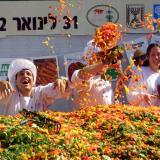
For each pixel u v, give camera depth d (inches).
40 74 462.0
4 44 462.3
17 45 462.6
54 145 268.1
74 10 462.3
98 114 320.5
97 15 464.4
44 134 278.5
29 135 272.2
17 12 461.1
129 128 296.2
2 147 267.3
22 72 364.5
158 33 472.1
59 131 285.6
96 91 369.1
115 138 287.1
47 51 463.8
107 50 341.1
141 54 447.2
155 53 397.1
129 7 465.1
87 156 264.4
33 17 462.3
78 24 463.2
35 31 462.9
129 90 369.1
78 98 367.9
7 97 354.9
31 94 368.2
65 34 462.9
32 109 363.9
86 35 464.4
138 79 374.9
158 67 400.2
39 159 257.6
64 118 319.0
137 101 373.7
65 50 464.1
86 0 462.6
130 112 324.5
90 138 286.0
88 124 305.6
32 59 462.9
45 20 462.6
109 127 300.2
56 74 462.6
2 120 300.2
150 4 466.9
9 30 461.7
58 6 460.4
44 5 461.7
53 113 325.7
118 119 310.7
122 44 432.1
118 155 270.7
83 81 358.0
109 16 465.1
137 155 270.1
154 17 466.3
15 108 361.7
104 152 271.1
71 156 262.5
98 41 338.0
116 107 336.2
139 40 463.2
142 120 315.9
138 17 465.7
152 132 294.0
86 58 365.1
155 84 396.2
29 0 461.1
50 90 364.8
